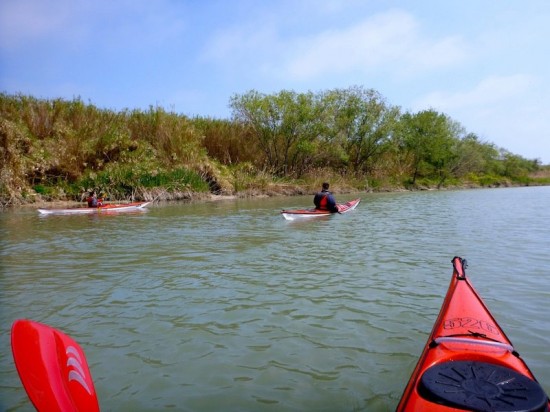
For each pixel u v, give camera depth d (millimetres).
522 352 4070
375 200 22531
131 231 11172
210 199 21812
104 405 3375
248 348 4266
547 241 9500
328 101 28812
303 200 21391
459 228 11633
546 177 49469
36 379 2557
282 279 6527
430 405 2580
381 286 6141
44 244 9383
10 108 21359
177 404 3381
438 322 3795
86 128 21656
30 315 5164
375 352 4168
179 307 5379
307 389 3568
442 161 38500
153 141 23688
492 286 6082
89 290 6074
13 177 17797
